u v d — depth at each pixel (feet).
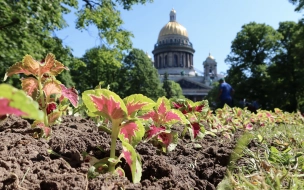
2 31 26.53
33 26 29.68
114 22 54.54
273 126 12.32
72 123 8.41
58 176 4.02
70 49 44.70
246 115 15.98
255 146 7.26
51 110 6.61
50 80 5.85
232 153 5.65
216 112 15.79
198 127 7.49
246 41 117.19
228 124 11.87
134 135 4.77
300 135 9.21
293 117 17.89
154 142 6.40
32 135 6.22
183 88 244.42
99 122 7.31
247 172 5.31
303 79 88.02
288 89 104.78
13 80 31.12
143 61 140.46
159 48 270.87
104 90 4.29
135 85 139.74
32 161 4.60
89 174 4.08
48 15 32.17
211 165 5.67
